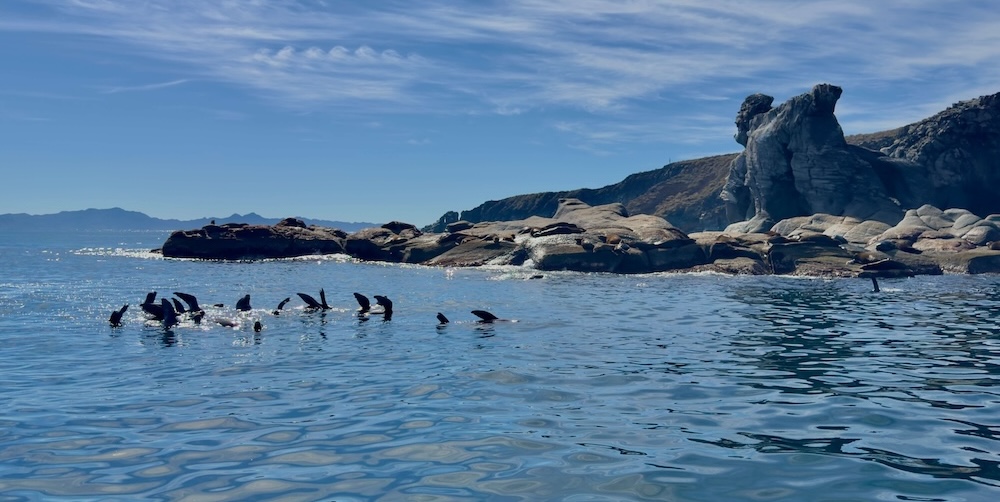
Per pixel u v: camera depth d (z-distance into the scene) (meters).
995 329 20.00
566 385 12.15
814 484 7.29
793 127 81.88
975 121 82.62
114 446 8.69
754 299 29.58
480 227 69.12
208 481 7.44
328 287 33.72
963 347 16.62
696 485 7.26
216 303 25.92
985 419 9.91
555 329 19.61
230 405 10.79
